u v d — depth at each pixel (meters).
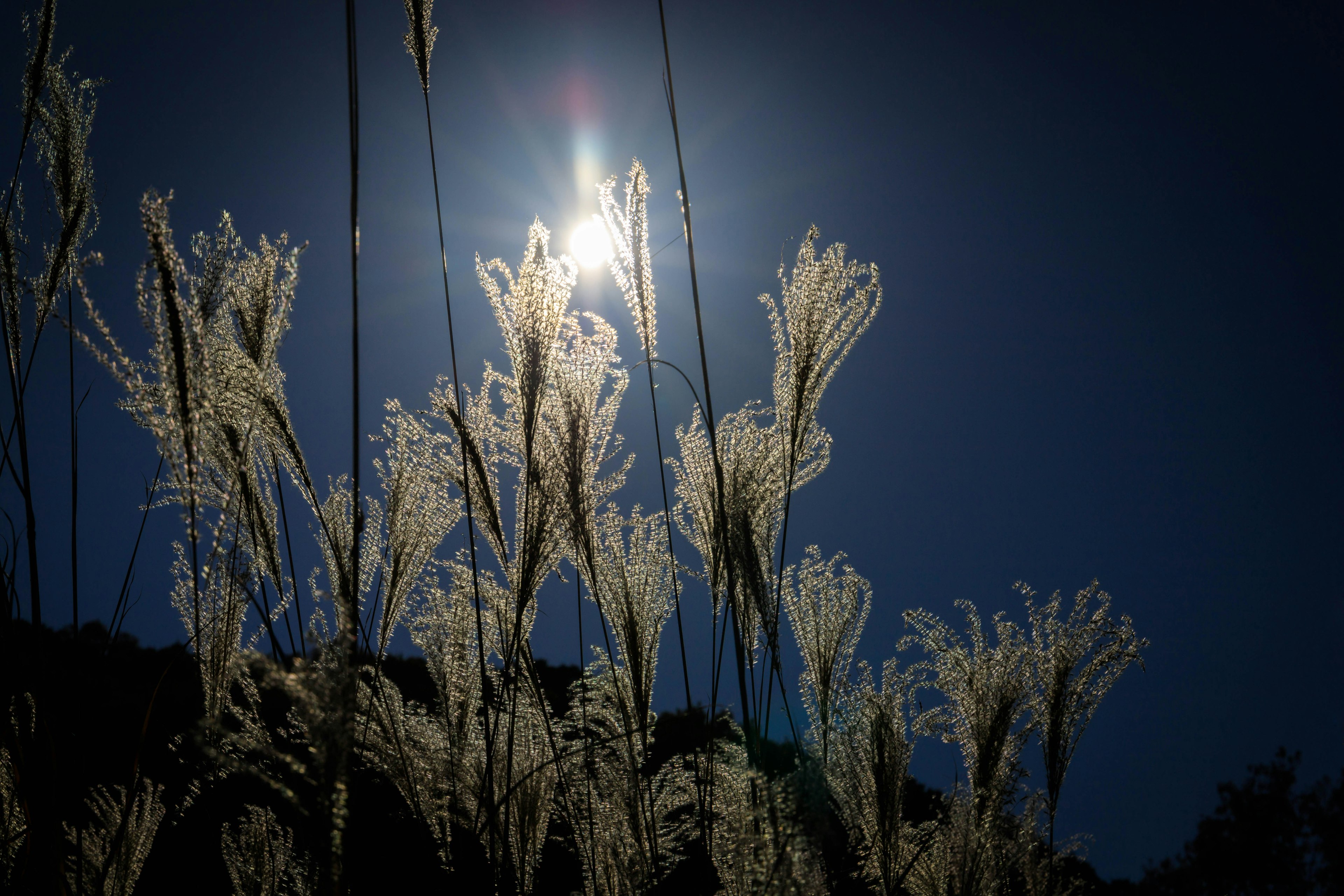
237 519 1.34
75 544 1.39
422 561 1.50
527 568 1.44
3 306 1.38
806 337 1.52
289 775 1.33
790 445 1.54
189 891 1.48
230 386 1.33
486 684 1.49
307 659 1.30
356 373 1.20
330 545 1.41
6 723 1.33
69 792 1.37
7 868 1.37
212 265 1.31
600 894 1.47
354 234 1.21
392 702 1.50
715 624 1.54
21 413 1.37
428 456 1.50
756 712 1.50
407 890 1.38
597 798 1.50
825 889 1.35
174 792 1.46
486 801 1.45
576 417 1.47
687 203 1.45
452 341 1.44
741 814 1.36
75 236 1.42
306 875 1.33
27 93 1.41
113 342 1.19
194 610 1.32
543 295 1.45
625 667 1.53
